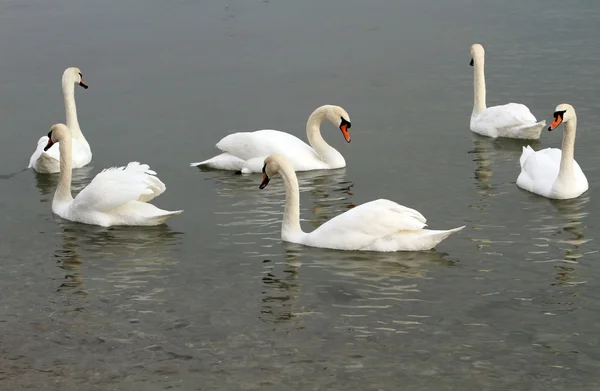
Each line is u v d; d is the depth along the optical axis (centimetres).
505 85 2708
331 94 2702
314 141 2203
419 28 3272
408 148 2294
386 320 1448
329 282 1578
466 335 1398
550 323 1428
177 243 1762
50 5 3766
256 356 1355
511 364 1323
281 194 2034
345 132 2197
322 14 3494
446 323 1434
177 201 2000
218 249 1728
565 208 1883
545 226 1792
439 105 2597
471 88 2716
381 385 1275
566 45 3014
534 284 1551
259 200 1997
